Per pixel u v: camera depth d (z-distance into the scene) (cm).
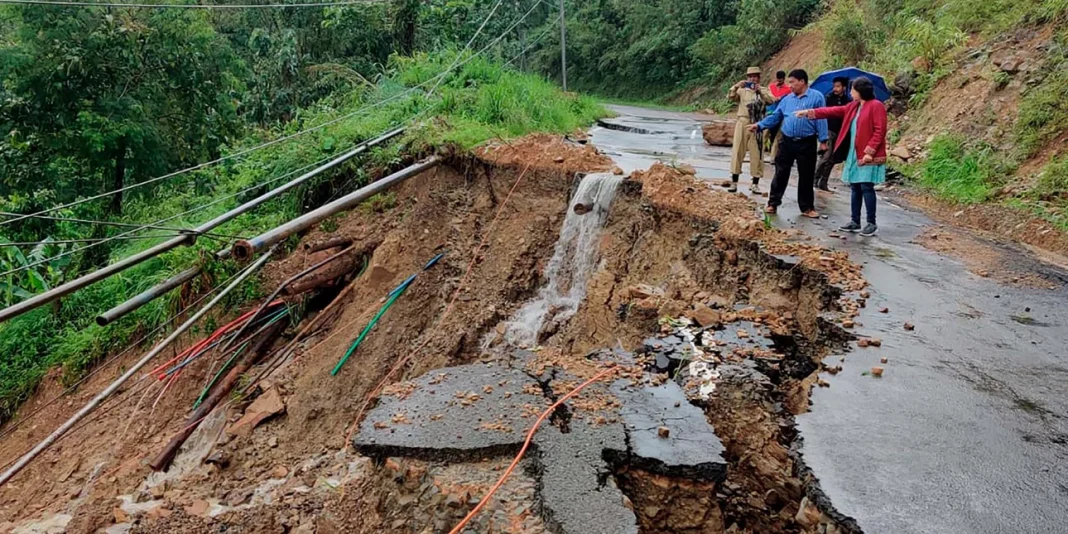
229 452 864
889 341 576
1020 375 520
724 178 1112
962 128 1248
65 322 1249
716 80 3039
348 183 1230
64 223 1363
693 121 2050
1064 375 519
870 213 857
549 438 444
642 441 440
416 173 1051
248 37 2423
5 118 1452
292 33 2028
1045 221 905
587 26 3978
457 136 1123
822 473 400
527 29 3988
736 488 467
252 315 1045
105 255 1430
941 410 471
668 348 582
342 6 2092
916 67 1519
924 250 816
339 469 788
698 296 761
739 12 3050
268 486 800
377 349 967
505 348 916
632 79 3750
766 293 720
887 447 426
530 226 1016
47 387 1152
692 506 417
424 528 407
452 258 1034
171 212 1390
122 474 886
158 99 1609
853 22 1873
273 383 950
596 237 940
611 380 528
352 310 1034
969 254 809
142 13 1549
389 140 1241
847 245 809
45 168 1491
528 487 405
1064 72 1122
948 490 383
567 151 1087
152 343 1107
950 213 1044
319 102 1716
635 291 799
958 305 653
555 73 4200
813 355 607
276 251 1185
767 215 860
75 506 861
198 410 948
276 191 975
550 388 519
